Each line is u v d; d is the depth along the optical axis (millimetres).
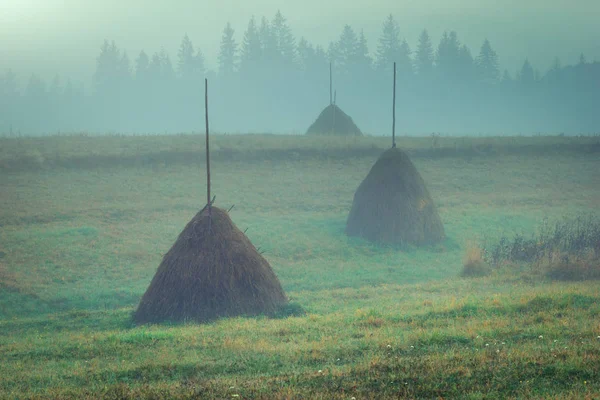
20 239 49875
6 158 73625
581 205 68562
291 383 17938
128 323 30641
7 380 20156
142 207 62406
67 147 81312
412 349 21250
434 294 34281
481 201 69125
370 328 25188
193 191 69812
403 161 53625
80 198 64625
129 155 78875
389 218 52219
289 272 44062
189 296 30172
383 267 45781
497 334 22578
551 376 17625
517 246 44188
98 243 50031
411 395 16625
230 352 22219
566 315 25297
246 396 17031
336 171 80250
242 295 30547
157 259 47312
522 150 90688
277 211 63719
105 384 19141
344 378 18250
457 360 19438
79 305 36969
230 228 31719
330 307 32156
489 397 16141
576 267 37688
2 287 39062
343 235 54406
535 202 69562
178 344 23969
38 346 25453
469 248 44219
